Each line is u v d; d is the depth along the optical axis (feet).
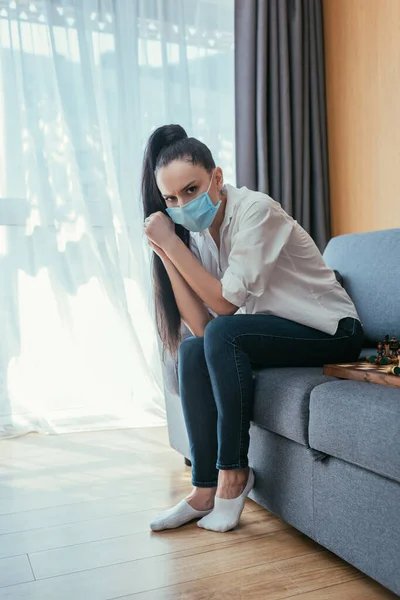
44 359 9.14
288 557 4.66
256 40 10.17
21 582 4.36
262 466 5.31
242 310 6.08
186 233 5.79
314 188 10.40
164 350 6.31
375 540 3.94
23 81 8.85
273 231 5.16
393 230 7.17
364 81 9.58
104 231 9.24
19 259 8.97
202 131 10.12
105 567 4.57
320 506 4.51
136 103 9.46
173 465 7.34
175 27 9.77
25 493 6.37
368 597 4.05
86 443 8.46
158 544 4.96
